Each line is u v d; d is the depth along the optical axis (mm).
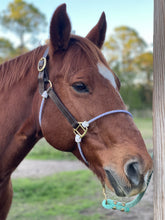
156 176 1528
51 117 1807
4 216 2311
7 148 1989
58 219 4406
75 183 5965
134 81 31406
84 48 1770
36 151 9617
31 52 2059
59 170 7293
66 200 5207
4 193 2170
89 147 1748
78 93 1700
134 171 1586
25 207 4938
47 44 2014
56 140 1821
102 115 1670
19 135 1979
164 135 1480
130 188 1575
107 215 4473
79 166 7781
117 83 1851
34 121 1956
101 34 2104
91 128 1707
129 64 32438
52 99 1797
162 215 1486
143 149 1609
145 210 4504
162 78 1487
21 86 1985
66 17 1733
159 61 1504
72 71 1725
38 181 6180
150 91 31312
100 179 1759
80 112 1704
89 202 4992
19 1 22828
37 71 1944
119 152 1621
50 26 1754
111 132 1661
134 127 1686
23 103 1968
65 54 1801
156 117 1526
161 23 1499
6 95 2012
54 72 1807
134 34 32625
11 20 23141
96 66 1723
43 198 5363
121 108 1701
